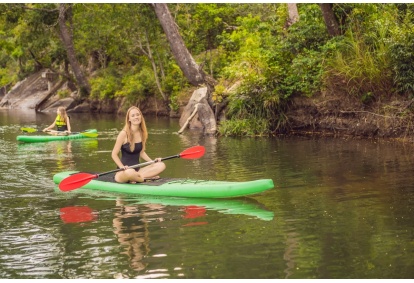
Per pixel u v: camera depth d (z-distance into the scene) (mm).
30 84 39406
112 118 25750
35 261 5414
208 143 14648
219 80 19531
